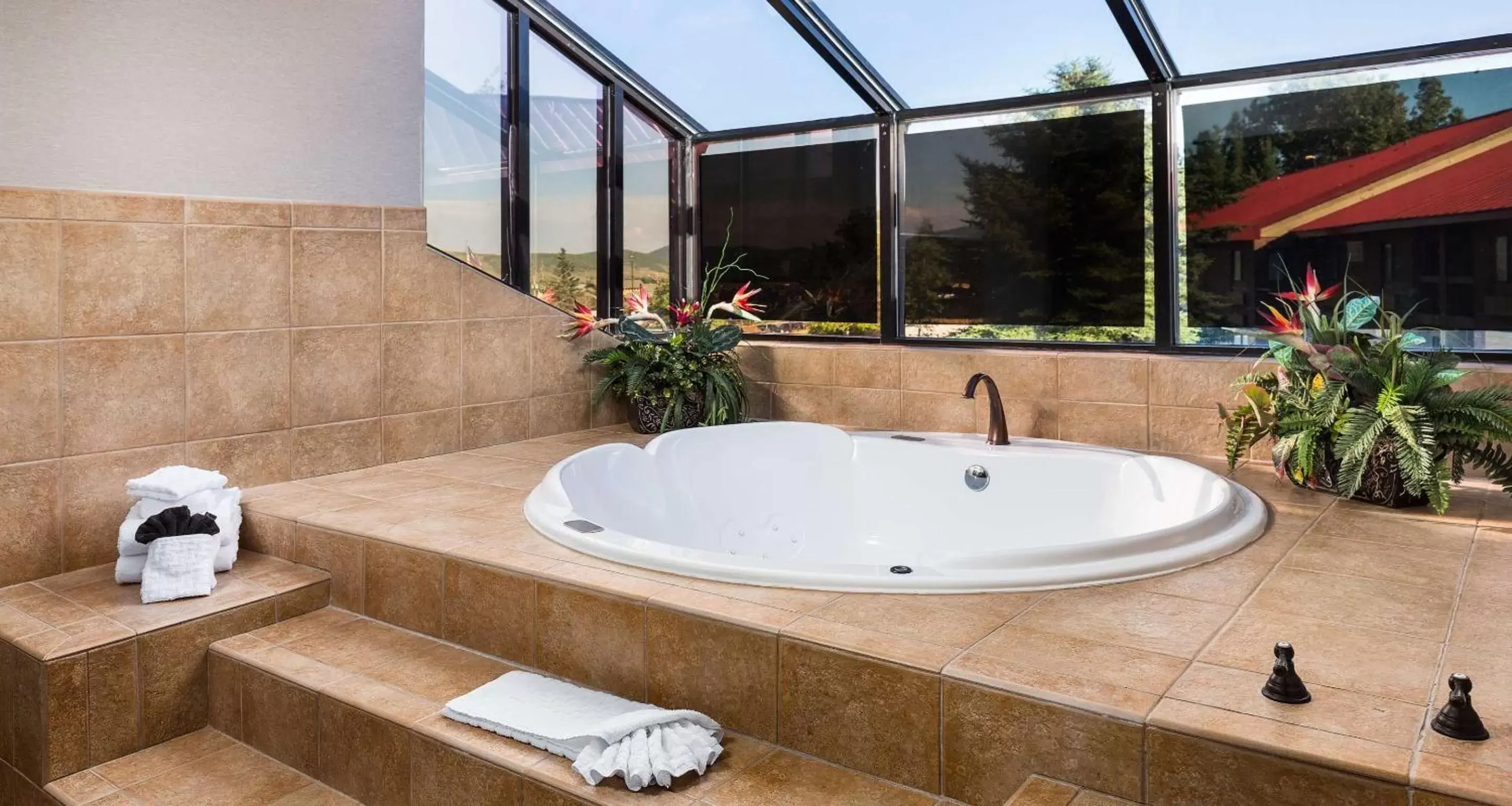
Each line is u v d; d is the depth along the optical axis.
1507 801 1.33
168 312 3.22
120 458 3.12
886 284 4.78
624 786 1.85
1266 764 1.50
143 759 2.48
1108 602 2.16
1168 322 4.08
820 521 3.95
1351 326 3.20
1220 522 2.67
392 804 2.20
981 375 3.80
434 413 4.06
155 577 2.74
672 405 4.51
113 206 3.07
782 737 2.02
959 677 1.78
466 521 2.97
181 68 3.21
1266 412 3.36
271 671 2.45
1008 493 3.64
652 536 3.55
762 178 5.16
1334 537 2.71
